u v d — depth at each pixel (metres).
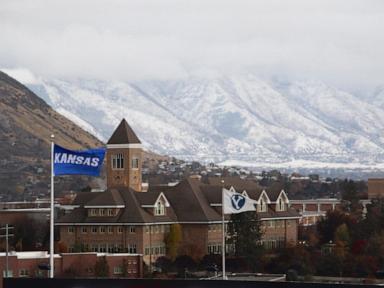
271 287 142.62
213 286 144.25
